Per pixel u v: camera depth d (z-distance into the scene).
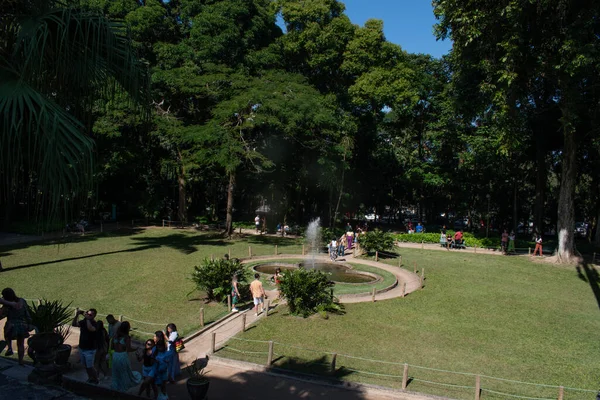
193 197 46.78
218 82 30.05
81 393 6.86
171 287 17.92
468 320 15.46
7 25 5.48
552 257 27.11
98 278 18.77
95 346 9.06
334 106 33.12
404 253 29.19
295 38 34.28
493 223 47.28
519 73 23.55
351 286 19.42
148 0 32.62
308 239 31.98
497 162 33.00
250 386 10.08
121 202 41.34
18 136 4.41
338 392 9.95
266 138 33.97
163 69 31.77
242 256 25.19
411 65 36.44
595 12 20.31
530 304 17.72
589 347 13.25
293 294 15.40
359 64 33.78
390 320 15.12
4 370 7.65
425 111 40.28
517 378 11.01
